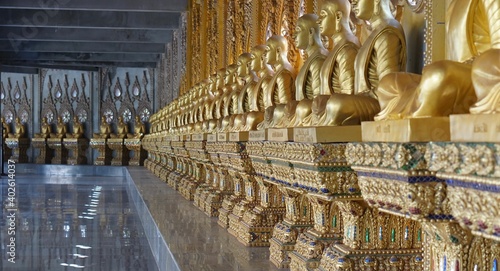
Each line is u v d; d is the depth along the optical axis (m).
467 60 3.30
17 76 35.44
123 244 12.16
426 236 3.81
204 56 16.88
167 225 9.52
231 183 10.61
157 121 24.61
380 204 3.46
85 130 34.78
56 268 10.01
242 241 7.84
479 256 3.31
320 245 5.39
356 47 5.37
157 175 22.11
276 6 9.45
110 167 32.88
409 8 5.06
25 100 35.38
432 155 2.92
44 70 35.06
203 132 11.15
